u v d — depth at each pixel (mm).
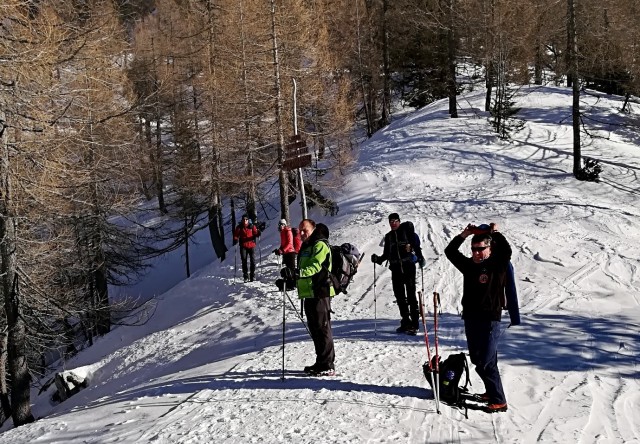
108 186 20016
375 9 35438
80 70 12109
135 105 14945
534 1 30094
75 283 20891
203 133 24094
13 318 11742
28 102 11023
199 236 35250
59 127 12359
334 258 7449
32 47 10711
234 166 22844
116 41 15984
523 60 33000
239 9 21344
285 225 13695
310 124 24344
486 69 32906
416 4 34656
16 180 11438
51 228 14836
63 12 12203
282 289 7098
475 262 5512
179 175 26641
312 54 21922
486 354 5492
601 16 26453
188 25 29188
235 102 20922
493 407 5648
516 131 28547
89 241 21672
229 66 21875
